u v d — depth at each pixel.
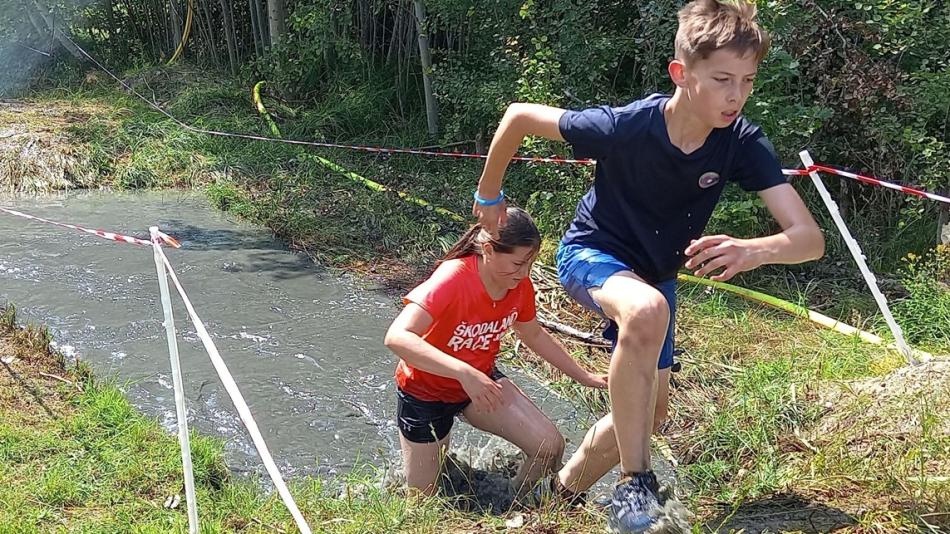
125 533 3.28
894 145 6.71
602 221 3.06
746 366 5.06
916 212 6.41
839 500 3.35
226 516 3.42
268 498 3.61
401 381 3.69
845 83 6.56
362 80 10.88
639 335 2.72
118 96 11.62
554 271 6.43
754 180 2.89
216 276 6.59
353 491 3.73
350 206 8.18
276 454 4.20
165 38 13.70
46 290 6.10
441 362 3.30
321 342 5.51
